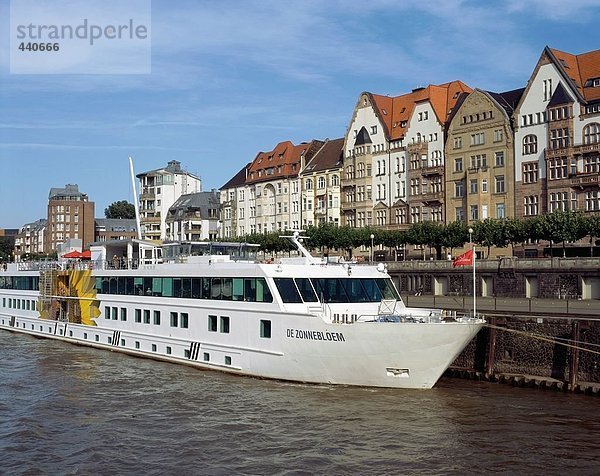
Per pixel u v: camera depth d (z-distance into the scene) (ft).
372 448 70.18
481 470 64.54
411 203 265.13
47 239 543.39
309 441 72.38
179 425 79.25
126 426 79.51
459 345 84.69
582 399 89.92
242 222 353.92
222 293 104.12
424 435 73.97
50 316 150.82
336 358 88.38
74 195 538.47
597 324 92.99
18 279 165.68
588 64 224.33
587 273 164.96
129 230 548.31
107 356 124.77
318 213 304.30
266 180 334.03
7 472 65.82
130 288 124.77
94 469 66.18
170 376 104.42
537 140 225.56
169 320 114.73
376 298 100.48
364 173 285.02
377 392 88.43
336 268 99.04
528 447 70.64
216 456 68.85
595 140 210.18
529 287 178.91
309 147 321.32
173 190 428.15
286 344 93.15
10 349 135.54
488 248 219.82
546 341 98.27
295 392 90.48
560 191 217.56
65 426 80.18
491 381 101.76
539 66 226.58
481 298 172.86
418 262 210.79
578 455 68.39
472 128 245.45
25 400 92.73
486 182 239.50
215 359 105.09
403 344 84.17
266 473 64.08
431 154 262.06
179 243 123.24
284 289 95.25
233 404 86.74
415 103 269.23
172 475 64.18
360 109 292.20
